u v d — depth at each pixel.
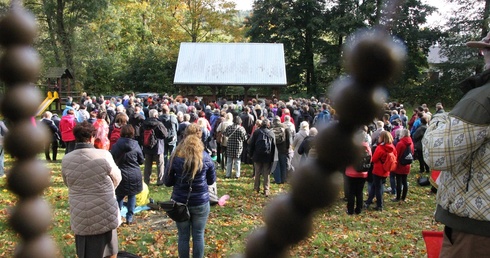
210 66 30.36
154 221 7.10
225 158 11.83
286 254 0.49
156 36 43.59
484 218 1.52
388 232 6.90
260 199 8.55
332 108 0.45
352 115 0.43
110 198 4.09
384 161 7.96
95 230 3.99
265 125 8.90
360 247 6.14
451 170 1.59
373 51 0.41
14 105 0.54
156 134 9.26
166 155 10.25
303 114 14.81
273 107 16.31
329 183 0.46
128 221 6.83
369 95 0.42
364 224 7.29
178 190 4.58
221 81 29.58
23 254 0.56
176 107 15.45
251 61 30.66
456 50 30.98
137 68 39.81
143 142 9.27
